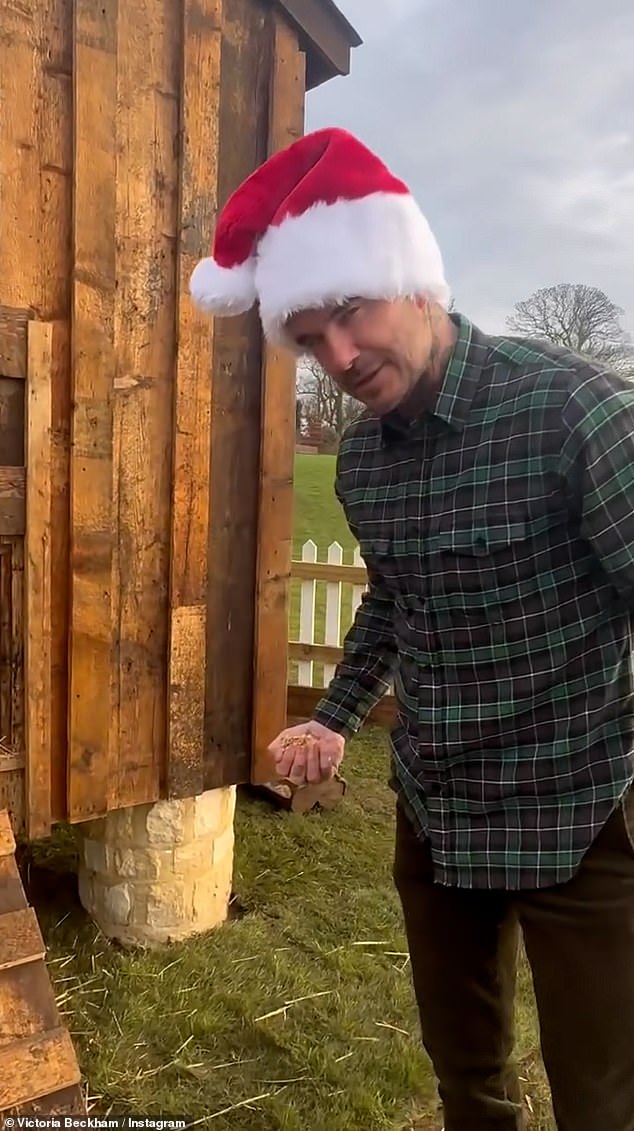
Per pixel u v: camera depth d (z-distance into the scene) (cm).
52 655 260
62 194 246
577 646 149
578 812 151
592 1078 156
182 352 271
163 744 287
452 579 152
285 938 313
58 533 257
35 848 369
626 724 152
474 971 178
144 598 276
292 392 303
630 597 143
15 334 237
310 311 151
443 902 176
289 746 188
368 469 168
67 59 243
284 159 162
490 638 152
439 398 151
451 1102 187
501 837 156
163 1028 259
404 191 150
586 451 138
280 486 304
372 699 195
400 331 147
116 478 265
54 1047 170
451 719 157
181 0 260
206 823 308
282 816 418
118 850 299
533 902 156
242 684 307
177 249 268
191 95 264
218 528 293
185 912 306
